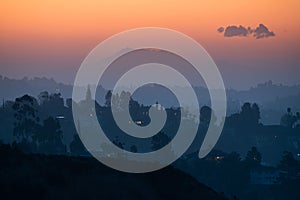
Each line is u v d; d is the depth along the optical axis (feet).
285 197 533.55
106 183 209.15
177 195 232.73
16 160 207.51
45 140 504.43
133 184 220.23
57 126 514.68
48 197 182.19
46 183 191.11
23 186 180.75
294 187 548.72
